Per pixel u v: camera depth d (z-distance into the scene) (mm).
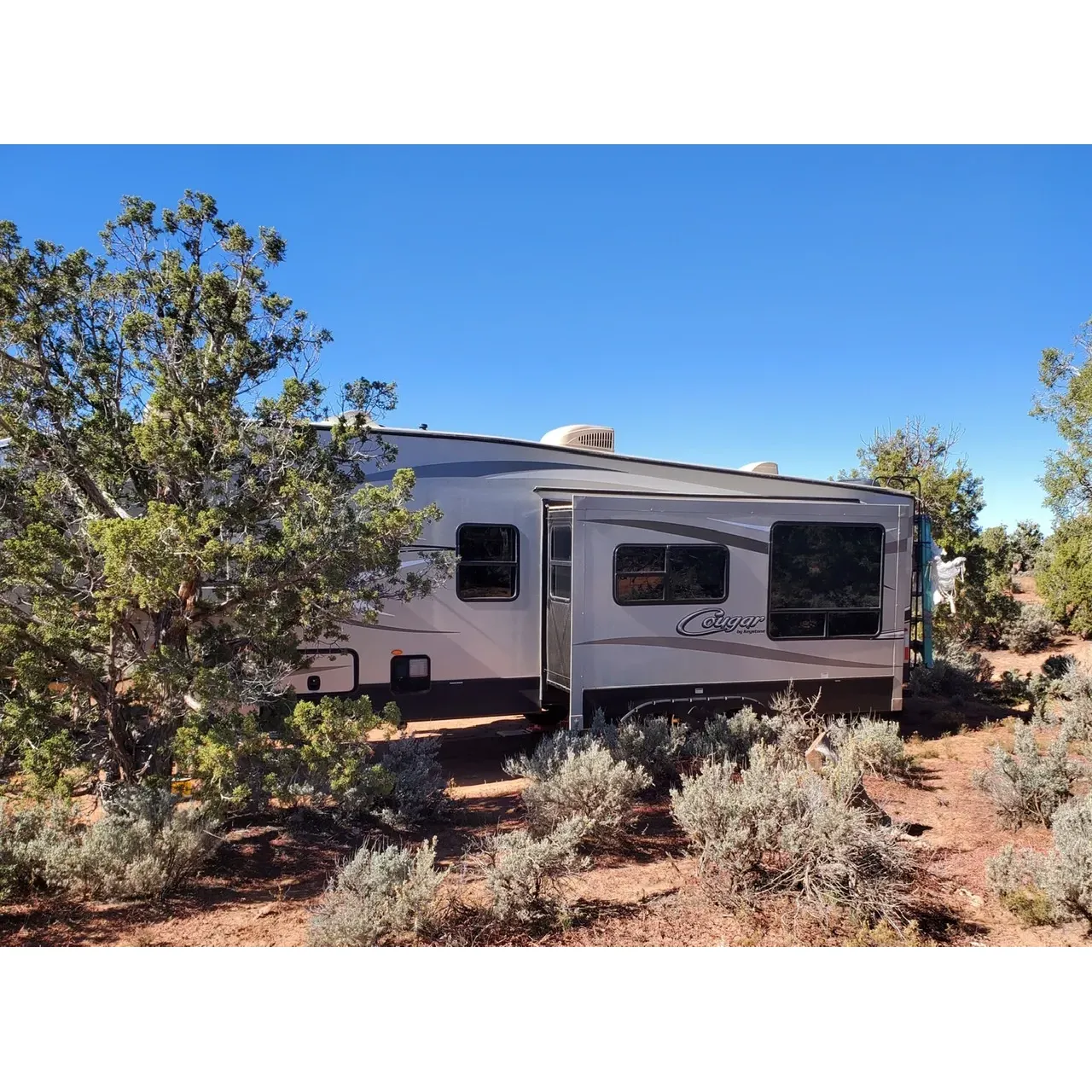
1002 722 10156
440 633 8180
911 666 10523
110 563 4344
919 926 4531
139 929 4406
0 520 4945
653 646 8250
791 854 4762
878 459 16625
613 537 8047
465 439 8312
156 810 5086
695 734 7816
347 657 7855
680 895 4918
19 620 4980
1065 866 4512
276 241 5348
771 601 8719
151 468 5207
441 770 7496
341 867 5219
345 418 5891
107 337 5355
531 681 8555
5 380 4984
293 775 5234
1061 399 14289
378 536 5152
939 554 10250
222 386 5195
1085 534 16250
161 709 5309
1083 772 6902
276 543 5176
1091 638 17375
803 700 8875
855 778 6059
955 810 6590
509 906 4445
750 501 8594
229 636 5656
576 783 5812
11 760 5434
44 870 4801
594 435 9328
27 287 4973
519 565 8492
